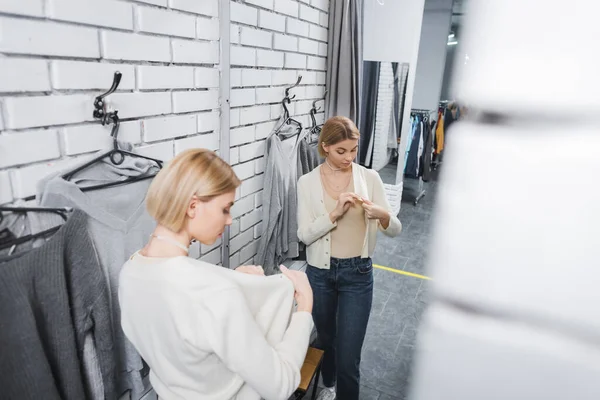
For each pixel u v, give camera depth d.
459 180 0.18
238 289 0.92
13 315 0.94
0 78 1.00
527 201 0.17
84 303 1.14
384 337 2.71
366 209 1.65
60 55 1.13
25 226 1.05
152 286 0.90
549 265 0.17
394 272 3.64
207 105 1.78
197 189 0.92
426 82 7.37
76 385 1.10
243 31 1.96
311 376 1.76
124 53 1.33
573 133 0.16
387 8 3.65
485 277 0.18
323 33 2.84
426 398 0.21
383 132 4.34
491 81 0.16
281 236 2.38
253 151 2.21
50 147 1.15
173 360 0.92
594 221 0.16
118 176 1.31
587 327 0.17
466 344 0.20
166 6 1.47
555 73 0.15
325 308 1.85
